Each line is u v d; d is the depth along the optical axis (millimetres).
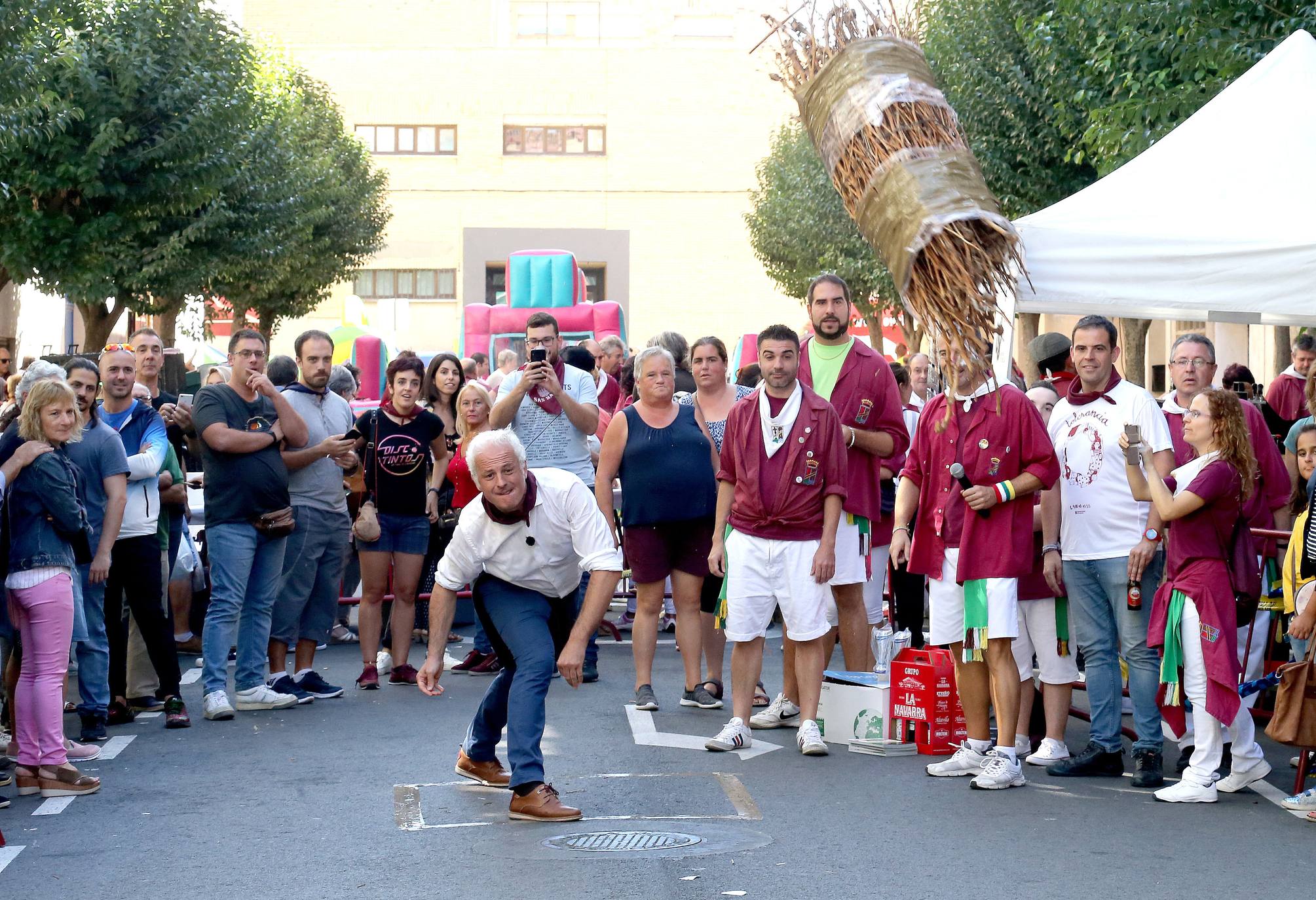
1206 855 5828
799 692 8375
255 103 28672
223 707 8781
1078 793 6906
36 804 6824
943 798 6809
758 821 6379
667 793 6902
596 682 10062
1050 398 8867
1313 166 9297
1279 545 8070
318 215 31484
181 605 11219
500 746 7996
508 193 52938
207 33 23219
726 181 53344
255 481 8898
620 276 53219
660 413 8961
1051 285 9047
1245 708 6883
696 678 9094
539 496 6438
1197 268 9000
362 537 9680
